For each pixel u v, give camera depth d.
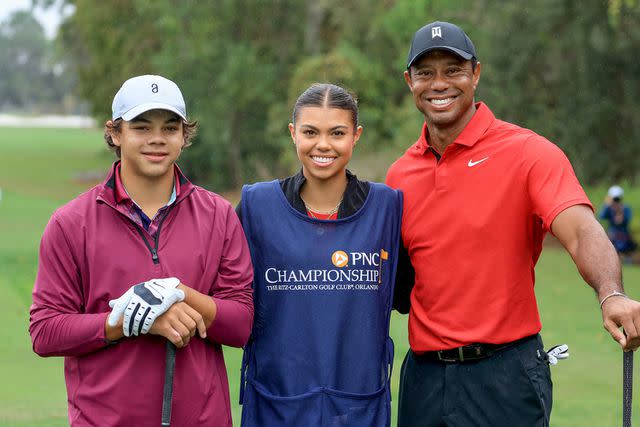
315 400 3.91
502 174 3.99
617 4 17.56
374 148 27.62
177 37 32.75
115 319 3.34
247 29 33.38
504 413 3.98
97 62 42.47
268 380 3.99
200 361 3.57
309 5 32.47
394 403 7.30
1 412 7.11
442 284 4.04
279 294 3.96
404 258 4.24
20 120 148.50
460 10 22.47
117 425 3.47
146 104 3.48
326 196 4.02
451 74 4.08
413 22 23.64
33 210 26.95
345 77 27.36
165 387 3.42
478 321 3.99
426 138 4.26
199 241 3.60
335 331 3.91
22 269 15.29
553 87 20.78
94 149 68.56
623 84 19.84
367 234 3.99
